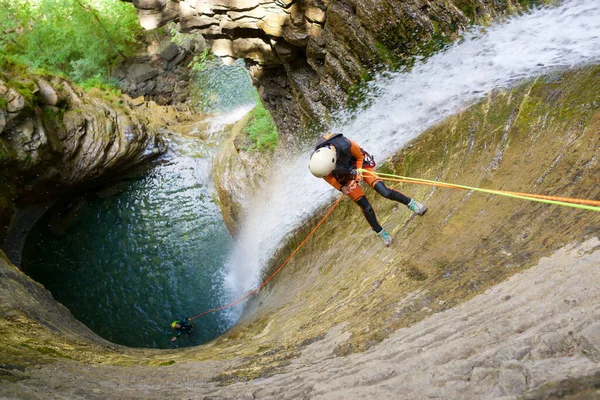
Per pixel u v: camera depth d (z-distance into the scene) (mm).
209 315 14156
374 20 8297
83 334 7539
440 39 7656
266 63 10742
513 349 2215
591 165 3924
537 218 3885
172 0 9797
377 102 8625
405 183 6406
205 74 21141
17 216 15422
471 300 3402
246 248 12742
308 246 8609
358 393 2510
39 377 4293
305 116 10727
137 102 19500
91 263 16594
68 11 19688
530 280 3145
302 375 3352
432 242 4738
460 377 2211
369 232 6312
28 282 8172
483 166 5164
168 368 4934
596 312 2135
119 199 17719
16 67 15672
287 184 11047
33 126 14320
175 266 16016
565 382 1743
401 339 3252
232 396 3293
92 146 15969
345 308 4691
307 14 9070
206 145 17828
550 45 5980
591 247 3033
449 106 6801
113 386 4121
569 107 4781
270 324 6223
